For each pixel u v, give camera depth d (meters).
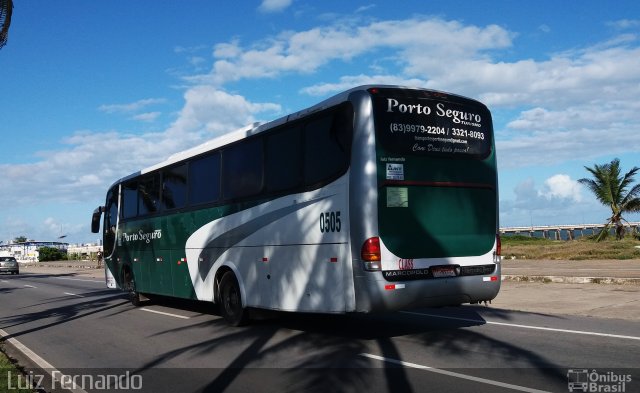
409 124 8.81
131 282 16.75
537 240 43.69
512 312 12.43
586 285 16.23
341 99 8.87
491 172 9.59
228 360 8.70
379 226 8.34
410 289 8.45
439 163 9.02
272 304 10.10
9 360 9.21
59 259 81.88
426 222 8.77
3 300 21.80
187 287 13.28
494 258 9.45
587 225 52.03
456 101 9.37
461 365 7.66
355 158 8.49
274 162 10.25
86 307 17.59
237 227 11.26
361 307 8.29
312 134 9.37
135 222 16.33
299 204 9.52
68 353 10.13
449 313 12.50
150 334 11.63
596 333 9.63
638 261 22.95
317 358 8.47
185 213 13.40
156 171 15.10
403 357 8.25
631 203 33.22
